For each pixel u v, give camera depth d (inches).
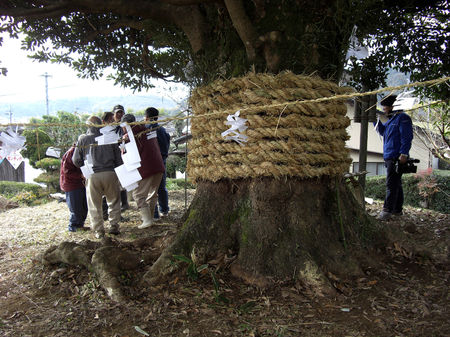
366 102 186.9
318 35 121.1
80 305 105.9
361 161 197.8
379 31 169.2
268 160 114.7
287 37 122.1
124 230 212.5
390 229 134.0
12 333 92.7
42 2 133.0
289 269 112.3
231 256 122.0
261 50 124.0
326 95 115.7
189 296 107.3
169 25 151.8
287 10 121.6
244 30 120.2
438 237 165.6
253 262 114.7
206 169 126.0
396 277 116.4
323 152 117.6
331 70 125.0
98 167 190.7
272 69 122.6
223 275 117.3
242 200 125.0
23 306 108.2
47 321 98.1
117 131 140.8
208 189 131.5
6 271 143.3
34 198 419.2
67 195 213.8
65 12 133.0
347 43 127.7
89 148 190.7
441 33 174.4
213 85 124.0
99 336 90.6
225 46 132.6
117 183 199.3
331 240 120.1
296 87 114.3
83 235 207.3
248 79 116.0
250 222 120.7
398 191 212.5
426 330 87.8
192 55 151.9
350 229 126.6
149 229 210.2
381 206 263.3
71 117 599.2
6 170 602.5
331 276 112.7
